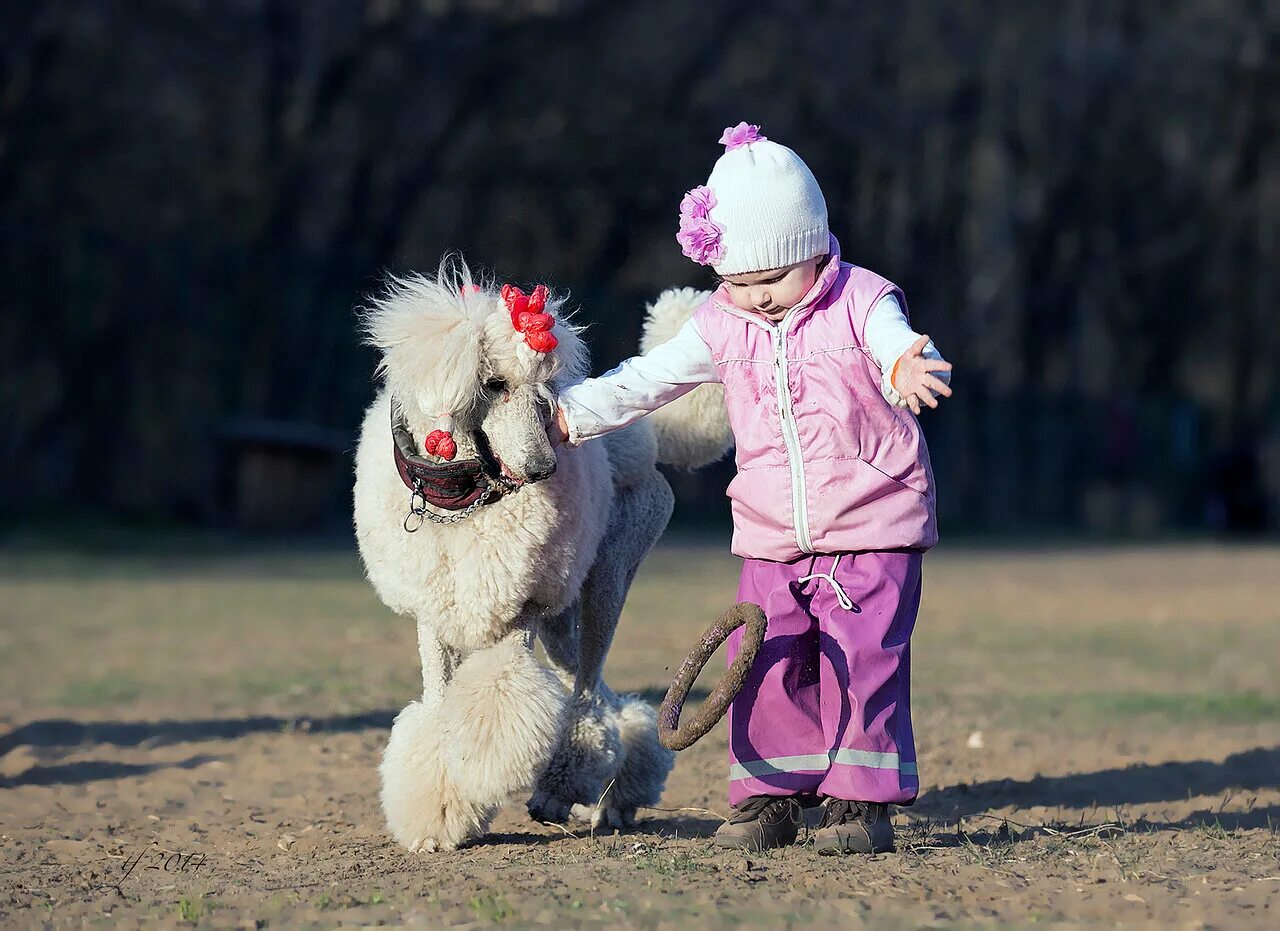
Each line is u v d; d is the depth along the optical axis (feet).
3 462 89.40
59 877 19.01
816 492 18.31
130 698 35.55
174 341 93.15
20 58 93.45
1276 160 129.70
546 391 18.10
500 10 104.17
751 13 110.42
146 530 85.25
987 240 119.14
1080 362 128.98
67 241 90.74
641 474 21.81
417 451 18.34
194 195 99.04
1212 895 16.53
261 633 47.11
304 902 16.62
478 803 19.03
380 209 102.94
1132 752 29.12
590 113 106.11
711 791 25.05
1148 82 125.49
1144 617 55.93
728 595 55.93
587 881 17.02
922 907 15.80
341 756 28.27
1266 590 67.15
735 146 18.66
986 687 37.83
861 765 18.03
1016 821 22.75
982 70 118.01
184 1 97.71
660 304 21.89
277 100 101.19
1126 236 128.98
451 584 18.69
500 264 101.45
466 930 14.89
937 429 117.60
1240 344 134.51
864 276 18.49
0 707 34.32
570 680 21.43
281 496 86.99
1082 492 123.24
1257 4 126.62
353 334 96.73
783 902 15.87
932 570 77.15
